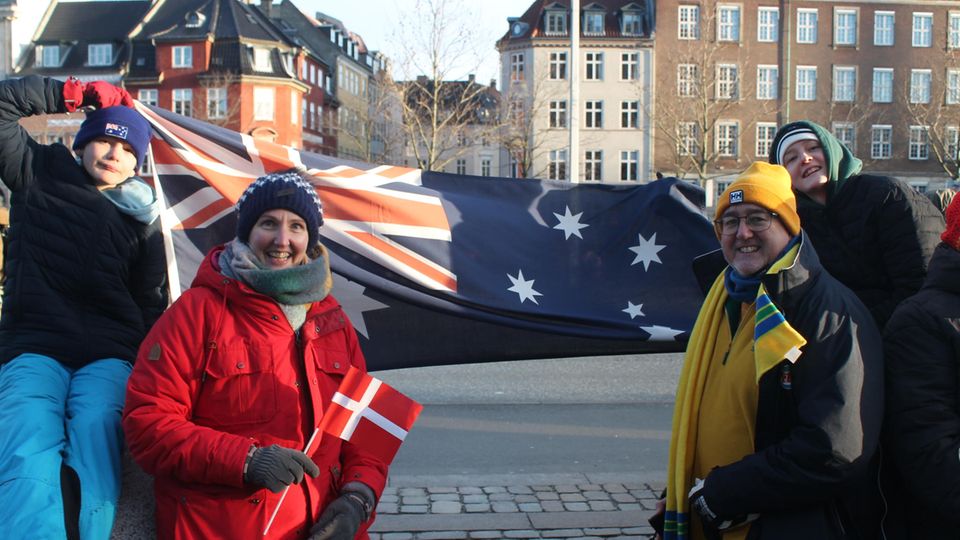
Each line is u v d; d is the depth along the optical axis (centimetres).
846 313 260
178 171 428
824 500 254
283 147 451
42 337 308
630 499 542
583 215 495
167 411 254
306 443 269
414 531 482
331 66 6950
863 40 5362
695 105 4362
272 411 262
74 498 271
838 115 5328
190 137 431
